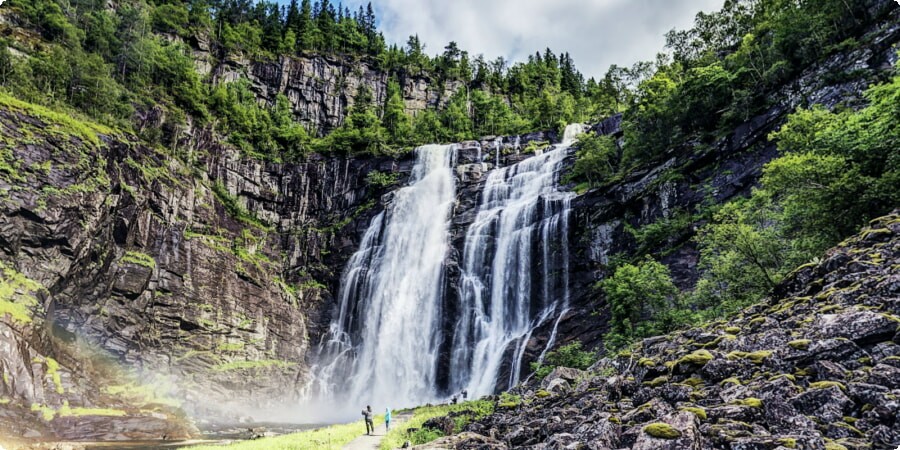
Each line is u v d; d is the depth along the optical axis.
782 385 10.34
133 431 35.97
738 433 9.25
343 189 83.44
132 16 78.19
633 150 61.69
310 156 86.31
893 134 19.98
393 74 123.19
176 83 77.31
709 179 47.56
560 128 89.62
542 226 60.31
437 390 59.19
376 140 87.88
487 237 65.69
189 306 57.50
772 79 48.62
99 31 73.25
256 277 67.12
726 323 17.22
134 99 67.06
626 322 35.44
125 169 54.81
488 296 61.88
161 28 97.75
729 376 11.87
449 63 129.62
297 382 64.31
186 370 54.50
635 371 15.01
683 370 12.96
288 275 75.25
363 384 64.12
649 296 35.31
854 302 13.00
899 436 8.43
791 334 12.55
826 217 21.94
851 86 40.06
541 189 68.88
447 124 105.62
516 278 60.31
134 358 50.00
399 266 70.94
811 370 10.88
